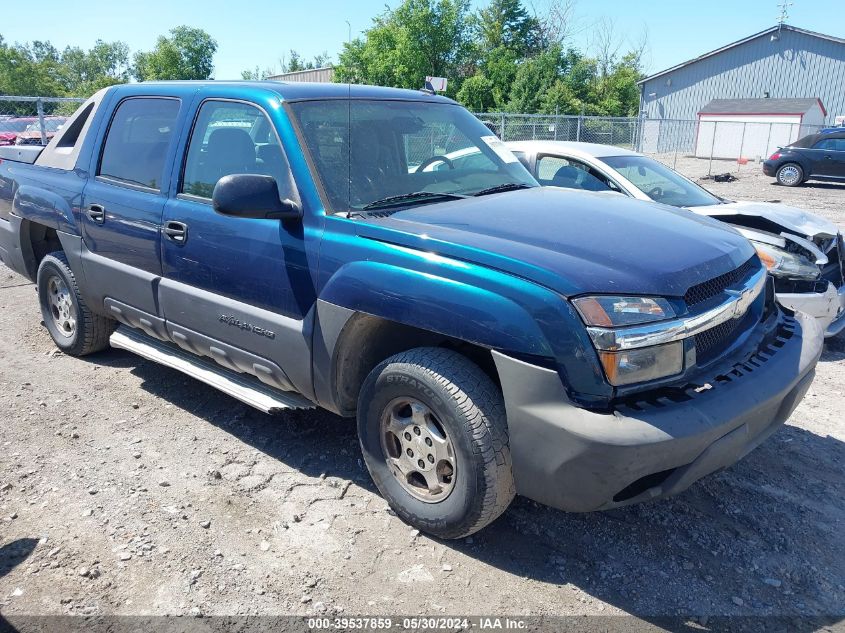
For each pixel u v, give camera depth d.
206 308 3.70
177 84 4.15
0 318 6.11
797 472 3.74
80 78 99.69
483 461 2.73
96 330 4.92
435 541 3.08
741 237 3.43
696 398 2.63
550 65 41.09
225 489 3.46
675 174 6.85
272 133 3.47
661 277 2.68
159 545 3.01
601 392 2.52
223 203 3.06
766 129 33.12
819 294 5.35
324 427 4.15
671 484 2.67
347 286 3.04
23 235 5.22
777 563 2.98
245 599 2.71
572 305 2.53
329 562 2.93
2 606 2.65
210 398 4.52
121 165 4.32
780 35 36.53
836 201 16.73
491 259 2.70
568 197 3.61
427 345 3.35
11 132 14.66
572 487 2.59
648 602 2.74
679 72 40.06
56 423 4.13
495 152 4.19
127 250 4.17
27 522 3.17
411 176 3.65
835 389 5.00
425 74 40.12
